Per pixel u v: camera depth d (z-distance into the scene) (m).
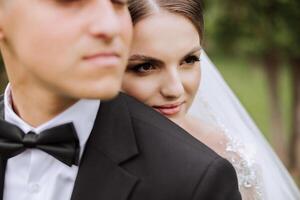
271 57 6.51
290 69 6.77
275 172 3.15
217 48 6.01
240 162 2.88
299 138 7.05
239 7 5.54
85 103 1.94
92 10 1.64
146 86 2.33
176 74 2.31
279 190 3.12
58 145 1.94
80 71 1.65
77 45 1.64
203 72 3.07
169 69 2.31
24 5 1.67
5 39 1.79
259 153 3.07
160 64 2.31
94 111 1.96
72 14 1.64
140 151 1.94
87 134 1.96
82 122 1.94
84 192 1.89
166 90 2.32
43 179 1.99
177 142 1.94
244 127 3.11
